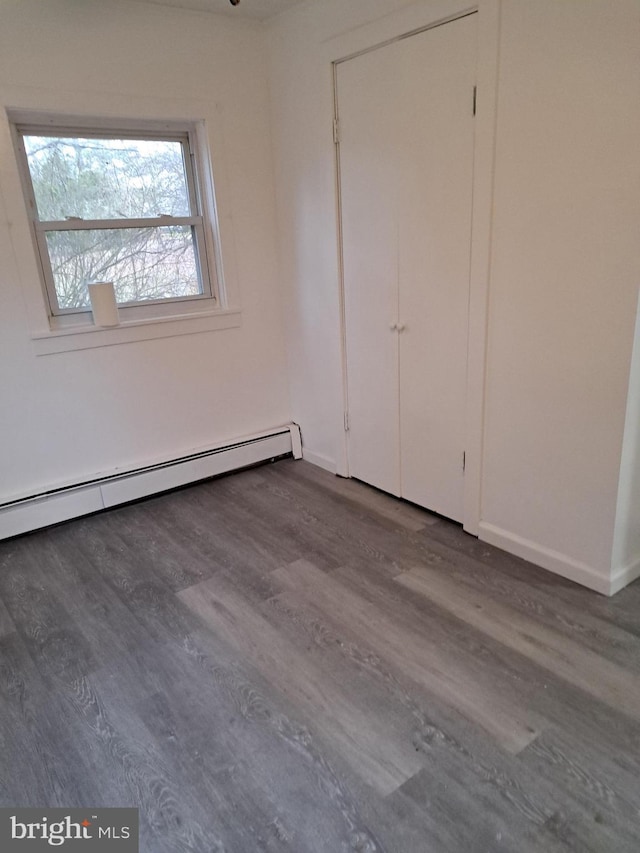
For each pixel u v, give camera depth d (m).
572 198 2.00
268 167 3.37
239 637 2.14
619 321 1.97
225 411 3.56
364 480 3.36
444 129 2.37
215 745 1.69
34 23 2.56
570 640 2.02
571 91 1.91
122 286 3.15
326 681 1.91
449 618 2.17
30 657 2.09
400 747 1.65
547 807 1.46
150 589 2.46
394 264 2.77
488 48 2.10
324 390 3.46
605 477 2.14
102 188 2.99
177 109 2.99
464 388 2.59
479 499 2.65
